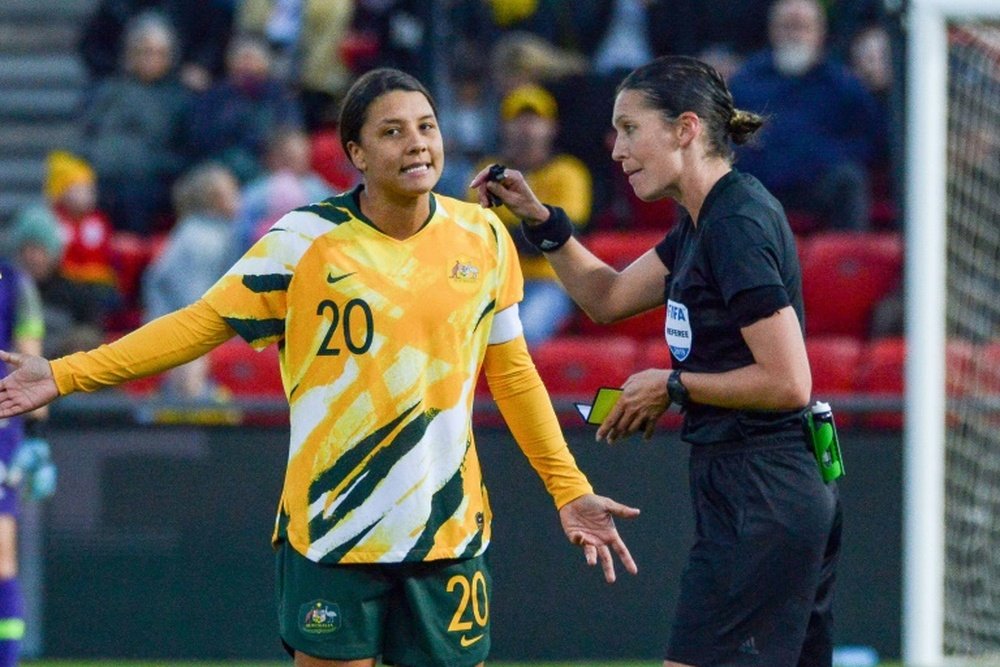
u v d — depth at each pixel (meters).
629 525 26.03
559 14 37.69
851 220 34.03
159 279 34.38
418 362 14.30
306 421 14.41
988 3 18.39
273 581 26.47
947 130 20.70
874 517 25.86
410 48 38.03
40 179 42.88
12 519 22.84
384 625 14.77
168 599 26.64
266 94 38.41
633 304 15.61
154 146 38.44
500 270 14.84
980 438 20.84
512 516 26.22
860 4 37.00
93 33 40.69
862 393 29.69
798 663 14.95
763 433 14.17
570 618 26.11
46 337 32.31
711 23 37.25
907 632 18.16
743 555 14.02
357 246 14.34
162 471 26.69
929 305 18.27
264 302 14.42
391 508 14.26
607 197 34.81
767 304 13.68
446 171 34.84
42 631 26.78
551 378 30.41
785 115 34.09
